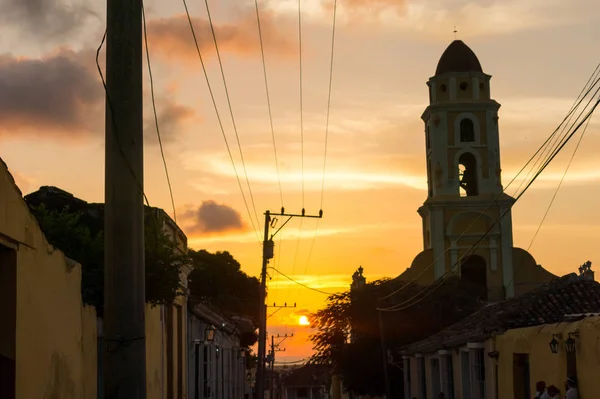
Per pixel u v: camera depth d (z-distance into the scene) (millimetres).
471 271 62531
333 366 50875
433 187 62438
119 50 8352
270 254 37844
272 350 74875
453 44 64250
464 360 28297
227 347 37406
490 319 25094
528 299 25578
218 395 32906
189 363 25672
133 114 8336
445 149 62125
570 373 18922
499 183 61875
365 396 52594
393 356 47344
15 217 8672
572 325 18422
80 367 11547
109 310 8133
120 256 8172
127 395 8031
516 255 61875
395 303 48344
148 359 17328
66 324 10820
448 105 62125
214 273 57094
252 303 59812
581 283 25344
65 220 15320
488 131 62312
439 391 34094
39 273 9609
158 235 15828
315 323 50469
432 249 61219
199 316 27328
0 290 8742
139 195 8297
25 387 9023
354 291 50406
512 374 22641
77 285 11469
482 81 63312
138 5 8453
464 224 61438
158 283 15352
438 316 47750
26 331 9094
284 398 110125
